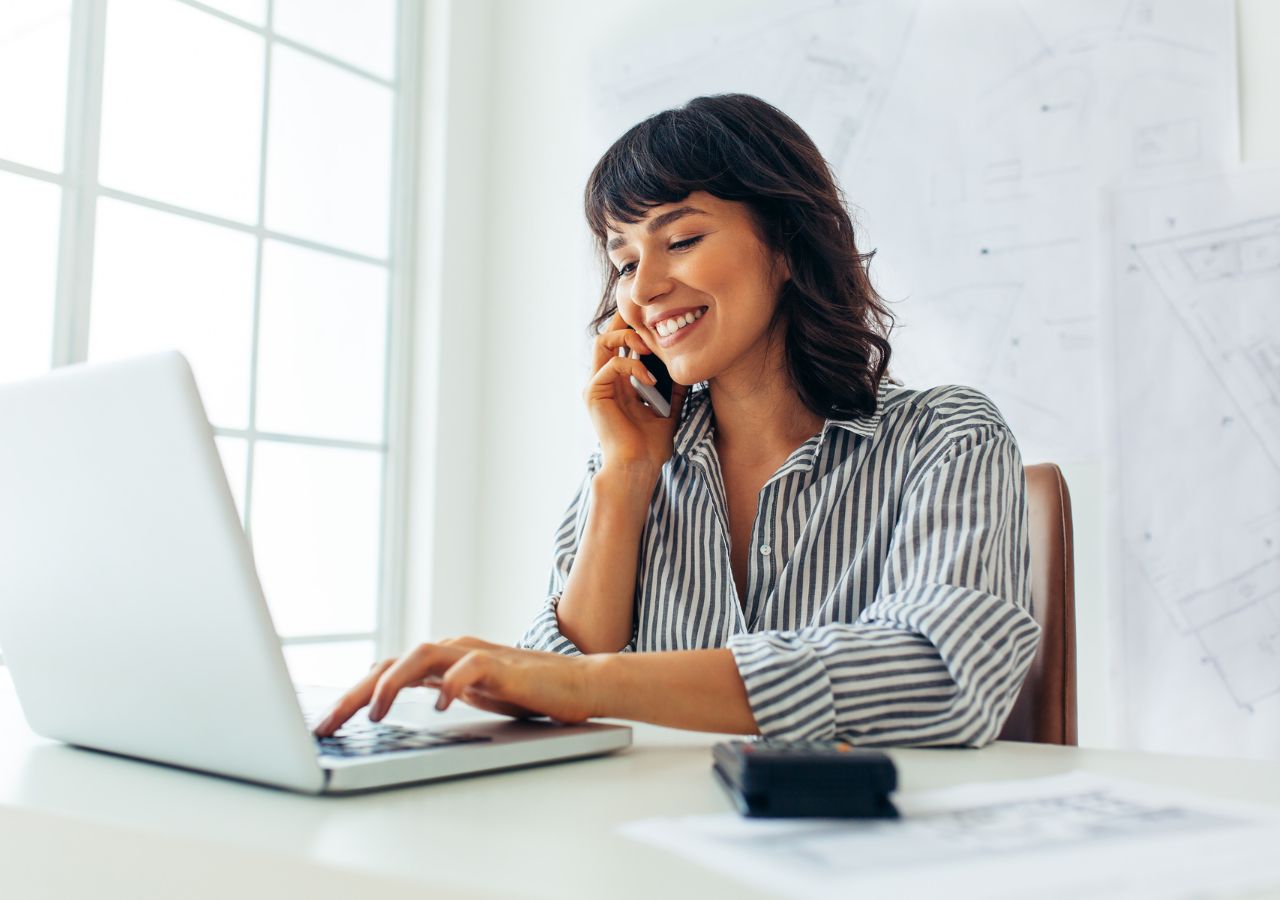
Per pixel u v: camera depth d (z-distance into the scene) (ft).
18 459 2.14
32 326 6.39
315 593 8.02
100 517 1.97
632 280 3.99
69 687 2.24
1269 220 5.84
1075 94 6.42
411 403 8.60
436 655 2.38
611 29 8.33
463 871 1.30
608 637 3.79
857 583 3.51
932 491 3.24
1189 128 6.08
